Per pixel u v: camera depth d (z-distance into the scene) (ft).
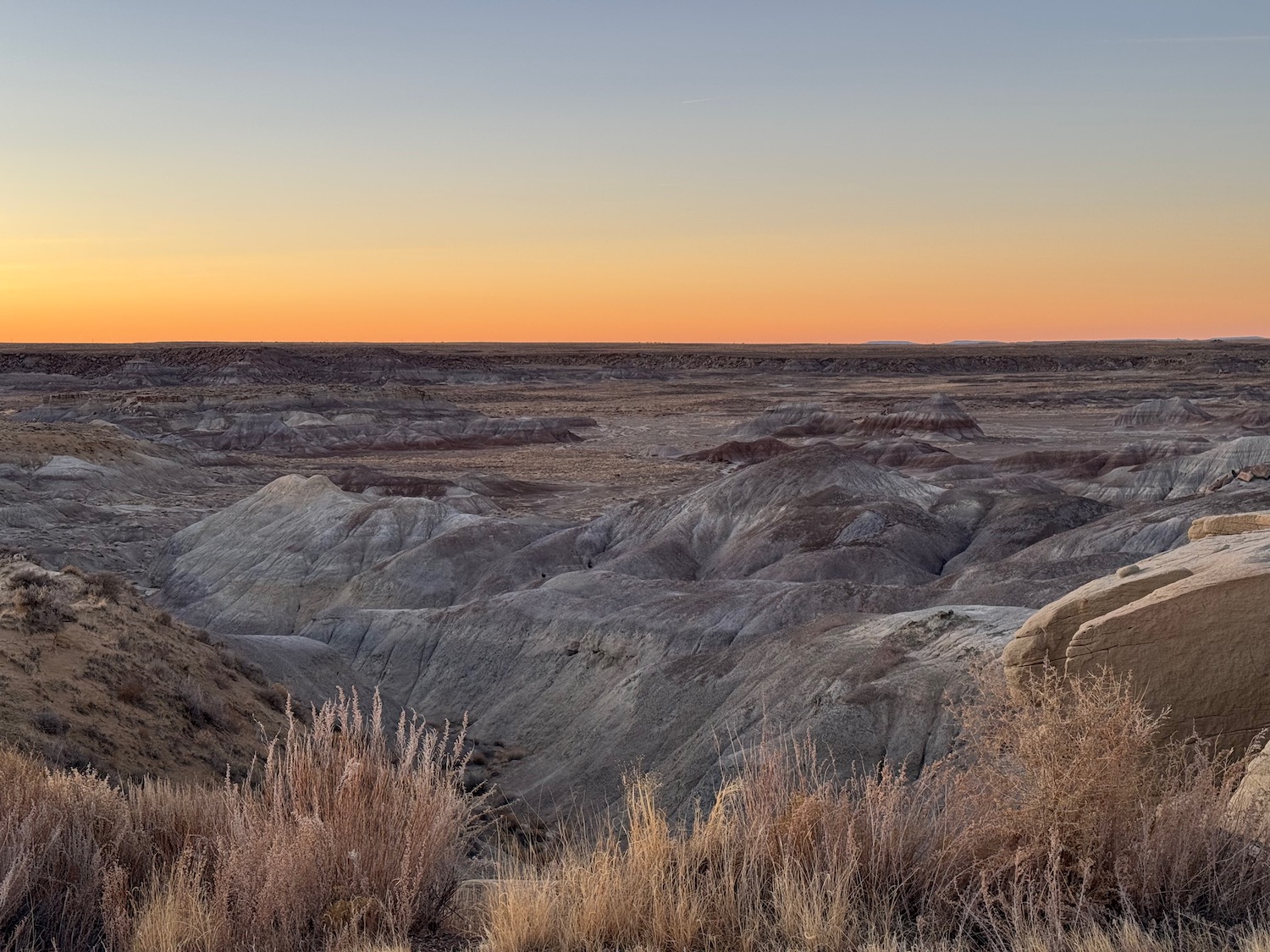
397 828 19.22
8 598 78.79
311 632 174.50
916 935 15.78
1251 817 17.62
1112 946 14.37
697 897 16.52
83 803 21.79
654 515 242.58
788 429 516.73
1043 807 16.81
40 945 17.28
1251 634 26.76
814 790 19.19
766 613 143.33
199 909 17.19
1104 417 587.27
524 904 16.98
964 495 242.99
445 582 214.28
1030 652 30.45
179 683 76.07
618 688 124.67
